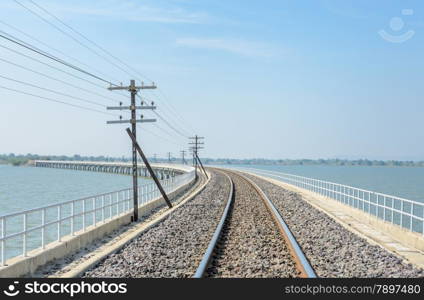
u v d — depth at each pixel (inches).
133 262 520.4
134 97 1106.1
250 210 1033.5
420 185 5649.6
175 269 485.1
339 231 737.6
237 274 452.1
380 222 775.7
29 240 1441.9
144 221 968.3
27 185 5118.1
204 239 673.6
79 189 4436.5
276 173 2325.3
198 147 4077.3
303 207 1116.5
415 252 585.9
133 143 1078.4
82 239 636.1
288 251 565.9
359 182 6225.4
